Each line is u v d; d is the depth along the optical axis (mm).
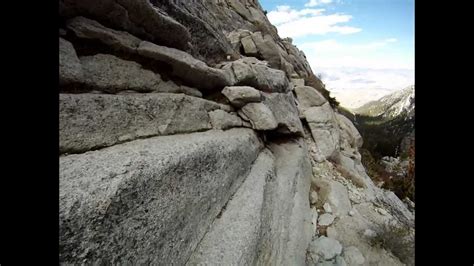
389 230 8117
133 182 2980
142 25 5312
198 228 4125
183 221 3744
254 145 7680
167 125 5008
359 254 7145
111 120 3885
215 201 4781
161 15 5523
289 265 5594
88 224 2359
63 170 2779
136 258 2818
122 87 4598
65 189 2459
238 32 15461
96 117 3646
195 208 4102
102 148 3609
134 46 5043
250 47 14547
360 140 16516
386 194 11977
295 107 12266
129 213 2832
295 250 6090
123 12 4688
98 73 4180
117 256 2590
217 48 9938
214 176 4879
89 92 3961
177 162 3848
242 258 3975
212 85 7777
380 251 7418
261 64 12047
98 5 4254
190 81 6848
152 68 5531
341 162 12477
